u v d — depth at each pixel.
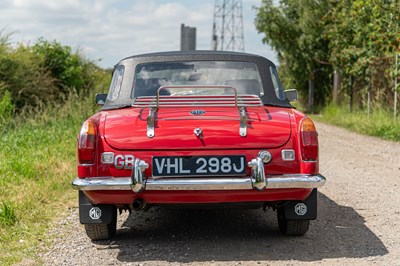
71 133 13.41
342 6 25.27
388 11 18.53
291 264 5.05
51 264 5.17
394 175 9.90
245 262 5.12
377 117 19.00
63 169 9.38
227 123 5.40
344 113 24.30
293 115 5.61
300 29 32.53
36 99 17.00
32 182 8.50
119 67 6.37
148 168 5.29
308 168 5.34
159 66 6.27
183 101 5.79
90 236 5.83
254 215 7.01
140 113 5.61
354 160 11.82
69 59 21.14
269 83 6.22
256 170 5.19
